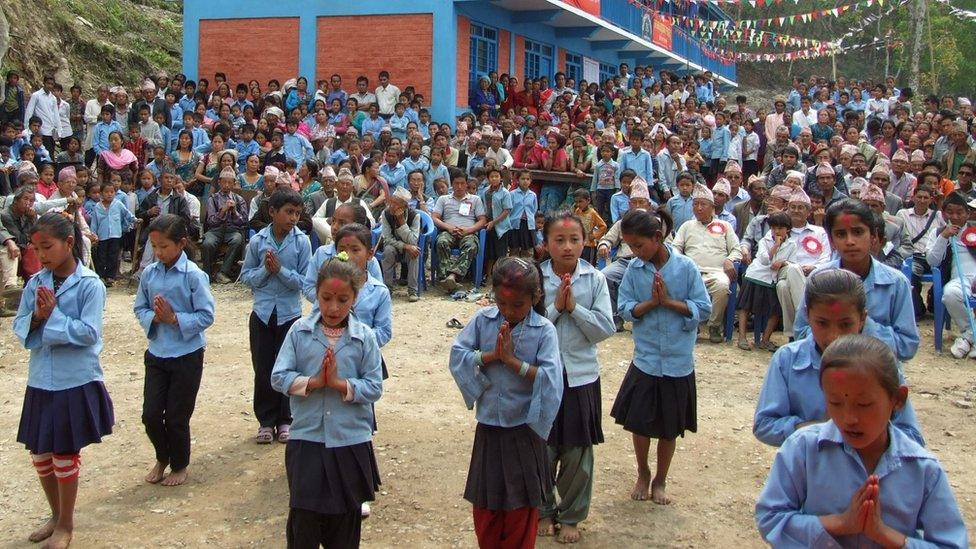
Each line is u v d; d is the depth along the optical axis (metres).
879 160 12.23
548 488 4.18
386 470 5.72
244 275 6.11
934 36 34.34
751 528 4.94
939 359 8.66
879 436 2.56
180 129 15.98
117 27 22.41
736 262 9.36
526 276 3.94
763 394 3.44
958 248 8.99
